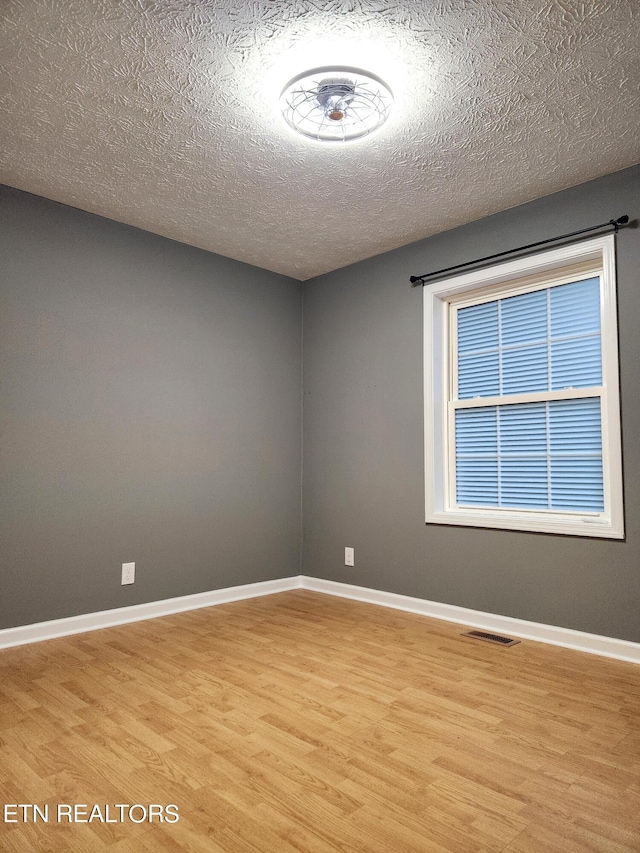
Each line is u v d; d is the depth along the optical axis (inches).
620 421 111.4
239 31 75.4
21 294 120.4
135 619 134.9
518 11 72.4
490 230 133.6
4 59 80.4
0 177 115.8
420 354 147.3
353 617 138.8
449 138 100.7
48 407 123.4
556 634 117.4
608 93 88.5
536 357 130.9
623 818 58.6
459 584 135.3
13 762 69.3
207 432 153.3
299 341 180.9
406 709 85.0
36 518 120.5
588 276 122.5
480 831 56.2
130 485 136.4
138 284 140.4
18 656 108.8
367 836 55.4
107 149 104.6
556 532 118.6
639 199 111.2
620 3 71.2
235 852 53.0
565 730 78.4
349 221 136.8
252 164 109.7
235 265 163.2
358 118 92.8
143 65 81.8
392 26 74.6
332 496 167.8
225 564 155.6
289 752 71.9
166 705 86.1
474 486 140.6
